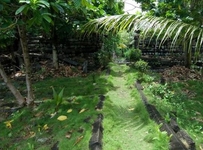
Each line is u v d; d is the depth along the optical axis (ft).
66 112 10.27
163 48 23.13
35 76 18.21
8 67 19.90
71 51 22.74
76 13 15.96
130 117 9.93
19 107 11.94
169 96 12.23
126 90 14.02
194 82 16.07
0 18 8.75
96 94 12.89
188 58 20.03
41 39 22.34
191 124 9.44
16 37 18.30
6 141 8.98
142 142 7.78
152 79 15.83
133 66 20.10
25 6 6.20
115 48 25.62
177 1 13.78
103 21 10.55
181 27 8.72
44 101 12.07
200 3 11.89
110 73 17.94
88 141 7.47
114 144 7.49
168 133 7.82
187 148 7.39
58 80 16.93
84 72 19.24
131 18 9.75
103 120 8.89
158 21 9.14
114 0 20.30
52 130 9.08
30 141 8.61
